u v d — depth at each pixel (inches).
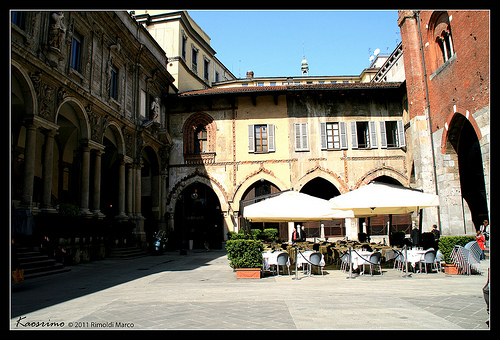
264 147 1059.3
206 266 601.0
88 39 713.6
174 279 451.5
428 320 233.3
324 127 1045.2
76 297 335.9
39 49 564.7
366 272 486.3
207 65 1531.7
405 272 466.6
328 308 270.4
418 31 815.7
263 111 1064.8
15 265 377.7
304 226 1043.3
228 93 1029.2
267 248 576.7
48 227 559.2
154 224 1008.9
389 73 1199.6
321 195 1123.3
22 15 541.6
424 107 792.3
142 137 916.6
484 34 558.9
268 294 333.4
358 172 1016.9
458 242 458.0
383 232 1013.8
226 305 286.8
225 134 1063.6
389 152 1021.8
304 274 478.6
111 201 959.0
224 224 1019.3
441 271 480.4
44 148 589.6
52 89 596.4
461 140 701.3
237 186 1031.0
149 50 943.0
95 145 717.3
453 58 655.1
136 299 320.8
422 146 778.8
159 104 1055.0
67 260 607.2
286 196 550.6
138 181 902.4
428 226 762.2
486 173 565.3
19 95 544.4
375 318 239.5
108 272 534.3
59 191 820.0
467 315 245.3
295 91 1026.1
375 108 1049.5
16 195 699.4
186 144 1077.8
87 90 700.0
